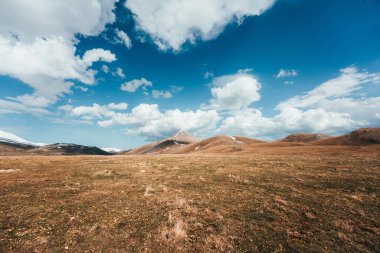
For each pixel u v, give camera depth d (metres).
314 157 43.69
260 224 14.16
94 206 17.36
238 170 31.95
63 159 48.66
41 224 14.05
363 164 32.16
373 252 11.02
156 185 24.05
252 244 11.93
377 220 14.24
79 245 11.74
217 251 11.37
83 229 13.48
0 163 37.94
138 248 11.57
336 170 28.75
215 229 13.57
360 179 23.55
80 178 27.73
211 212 16.06
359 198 18.06
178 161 45.72
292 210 16.19
